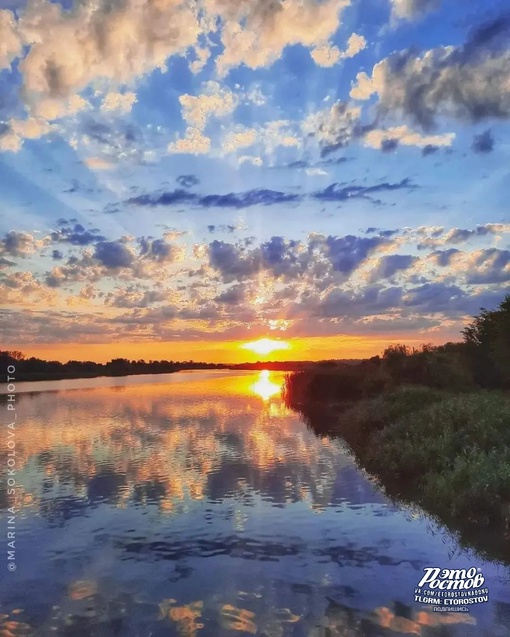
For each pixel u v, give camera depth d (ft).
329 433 81.30
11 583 27.17
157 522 36.96
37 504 41.83
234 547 31.83
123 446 70.03
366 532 33.99
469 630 21.80
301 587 26.16
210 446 69.41
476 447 44.57
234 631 22.07
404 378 107.24
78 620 23.32
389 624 22.43
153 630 22.29
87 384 290.76
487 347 110.83
